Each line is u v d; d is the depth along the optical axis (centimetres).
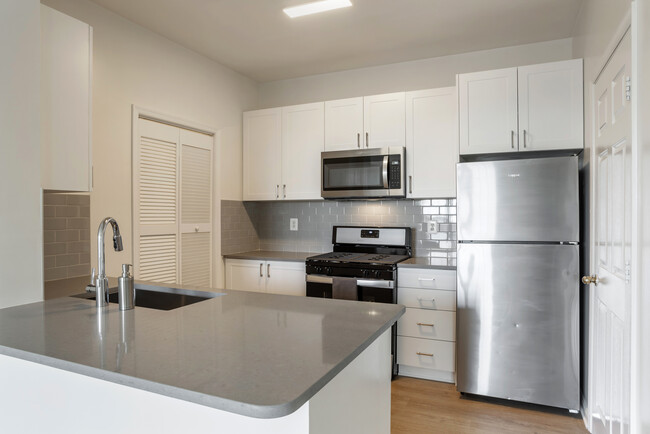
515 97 274
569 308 241
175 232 320
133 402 104
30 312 148
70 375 114
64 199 238
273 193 378
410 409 254
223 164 369
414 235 356
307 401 91
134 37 284
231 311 150
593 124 227
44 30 192
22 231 177
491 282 257
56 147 198
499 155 303
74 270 243
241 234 394
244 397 80
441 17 279
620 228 168
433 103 321
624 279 160
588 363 231
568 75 262
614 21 181
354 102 346
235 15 275
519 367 251
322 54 344
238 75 389
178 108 320
